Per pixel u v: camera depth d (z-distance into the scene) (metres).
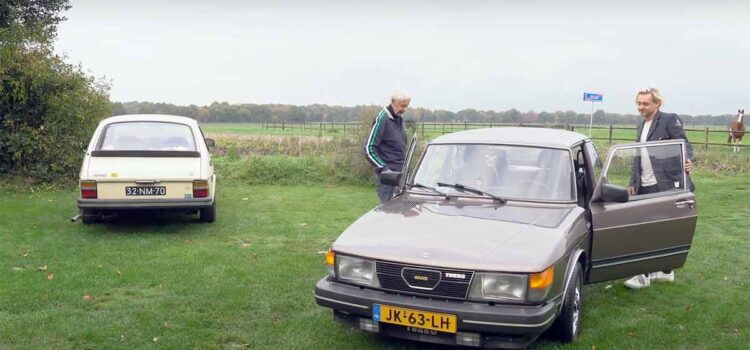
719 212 10.97
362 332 5.04
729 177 16.16
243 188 13.95
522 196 5.28
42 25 19.75
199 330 5.03
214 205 9.48
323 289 4.51
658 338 4.96
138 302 5.72
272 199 12.32
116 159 8.49
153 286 6.24
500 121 42.22
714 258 7.64
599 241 5.27
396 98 7.21
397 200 5.52
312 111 64.56
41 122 13.34
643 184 5.74
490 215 4.93
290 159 15.66
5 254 7.34
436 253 4.27
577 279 4.86
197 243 8.20
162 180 8.39
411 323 4.19
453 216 4.92
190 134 9.35
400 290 4.30
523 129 6.32
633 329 5.16
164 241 8.26
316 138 21.03
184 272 6.72
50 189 12.71
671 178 5.91
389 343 4.83
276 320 5.33
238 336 4.92
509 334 4.06
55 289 6.00
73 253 7.48
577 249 4.85
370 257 4.39
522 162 5.53
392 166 7.32
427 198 5.47
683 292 6.22
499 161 5.58
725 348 4.77
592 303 5.85
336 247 4.59
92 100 13.96
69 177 13.34
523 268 4.09
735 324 5.32
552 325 4.76
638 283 6.27
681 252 5.93
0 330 4.91
